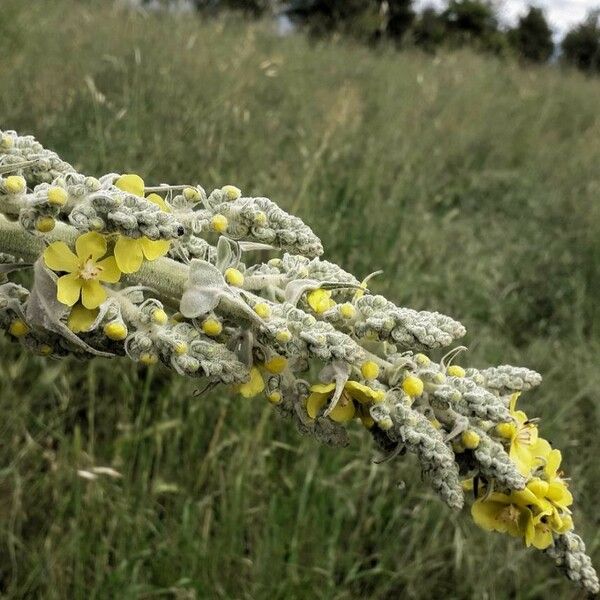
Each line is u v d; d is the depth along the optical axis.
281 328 1.08
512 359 4.21
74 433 3.12
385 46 9.65
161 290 1.12
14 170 1.02
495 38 15.70
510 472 1.18
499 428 1.23
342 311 1.15
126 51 5.02
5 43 4.80
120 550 2.88
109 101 4.17
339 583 3.16
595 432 3.83
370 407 1.16
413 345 1.11
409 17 12.76
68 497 2.90
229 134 4.41
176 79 4.70
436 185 5.83
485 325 4.43
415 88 7.41
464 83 8.38
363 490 3.32
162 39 5.47
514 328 4.75
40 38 5.22
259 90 5.60
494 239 5.66
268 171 4.41
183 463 3.30
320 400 1.18
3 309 1.15
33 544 2.88
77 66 4.61
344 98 5.66
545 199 6.30
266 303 1.13
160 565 2.98
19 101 3.99
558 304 4.93
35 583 2.78
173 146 3.96
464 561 3.24
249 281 1.19
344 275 1.24
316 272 1.23
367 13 10.08
